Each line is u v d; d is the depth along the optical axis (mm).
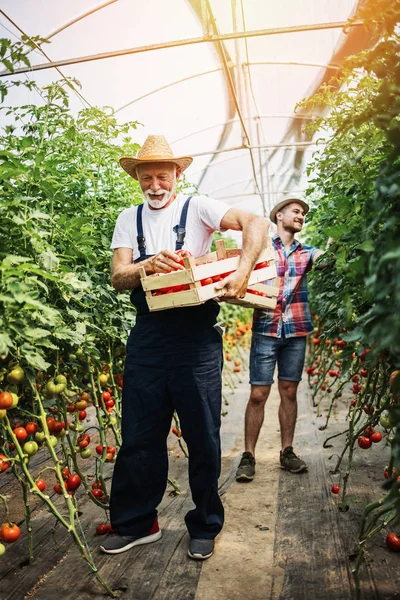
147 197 2426
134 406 2375
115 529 2449
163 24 4219
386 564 2193
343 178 2908
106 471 3445
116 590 2113
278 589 2088
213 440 2344
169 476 3367
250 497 2986
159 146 2418
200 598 2051
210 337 2355
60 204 2887
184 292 2137
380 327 1488
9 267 1720
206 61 4996
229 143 7363
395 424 1567
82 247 2646
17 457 1993
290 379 3400
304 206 3492
